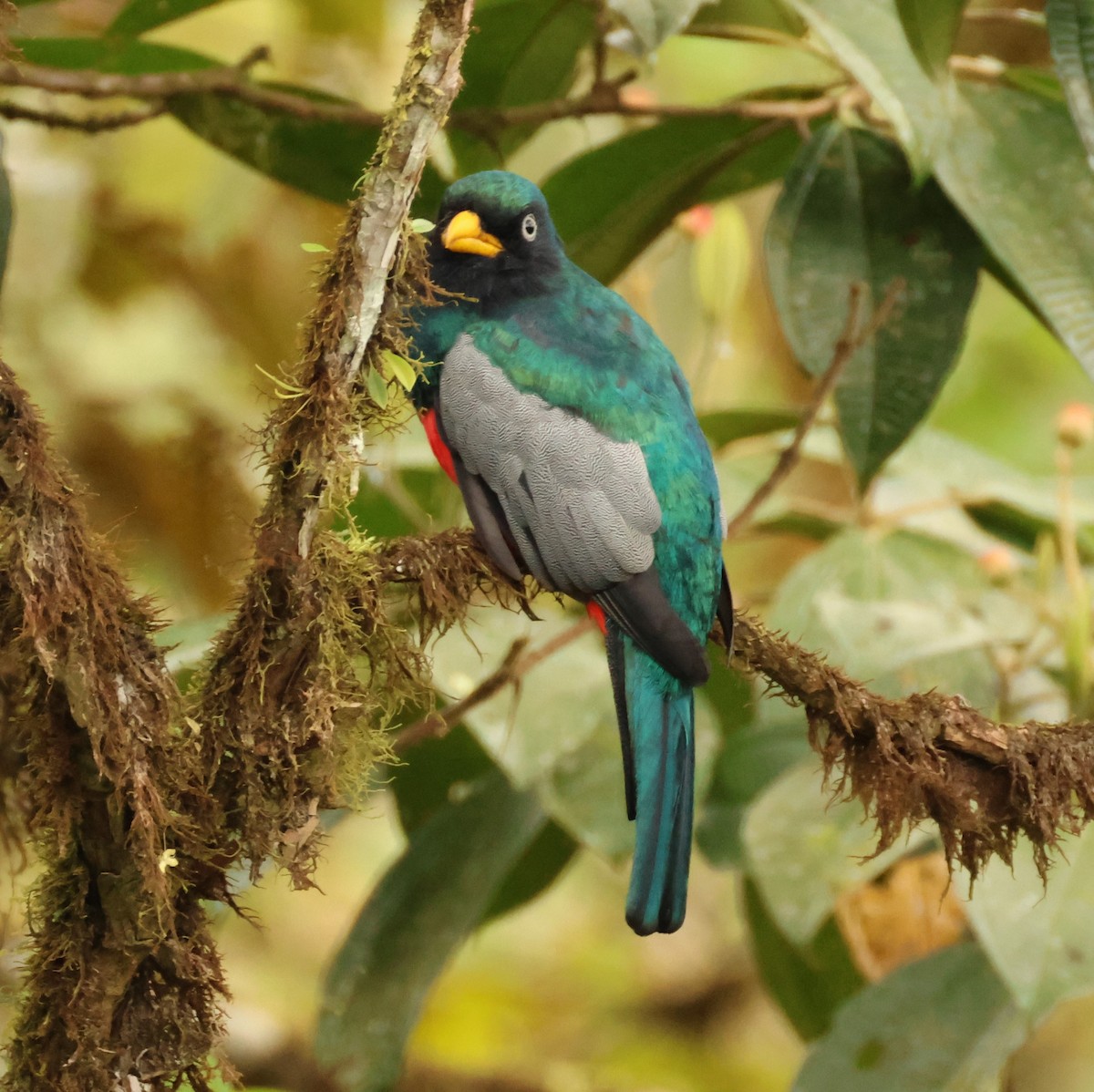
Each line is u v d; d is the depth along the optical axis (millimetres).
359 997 8578
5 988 5926
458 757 9180
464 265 7641
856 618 7770
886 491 9695
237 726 5539
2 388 5234
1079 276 7523
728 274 8930
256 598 5551
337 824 7996
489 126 8547
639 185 8727
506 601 7539
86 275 12078
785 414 9398
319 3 11812
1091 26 6961
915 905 9180
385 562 6746
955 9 6938
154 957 5441
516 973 15367
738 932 15469
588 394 7094
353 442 5672
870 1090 7941
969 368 15969
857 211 8102
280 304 12641
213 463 12031
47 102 8414
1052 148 7770
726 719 9781
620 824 8219
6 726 6020
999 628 8492
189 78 8297
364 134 8703
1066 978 6719
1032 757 6652
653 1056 14359
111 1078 5410
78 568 5254
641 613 6797
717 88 14273
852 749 6801
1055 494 9578
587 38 8711
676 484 7070
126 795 5301
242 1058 12508
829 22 7293
